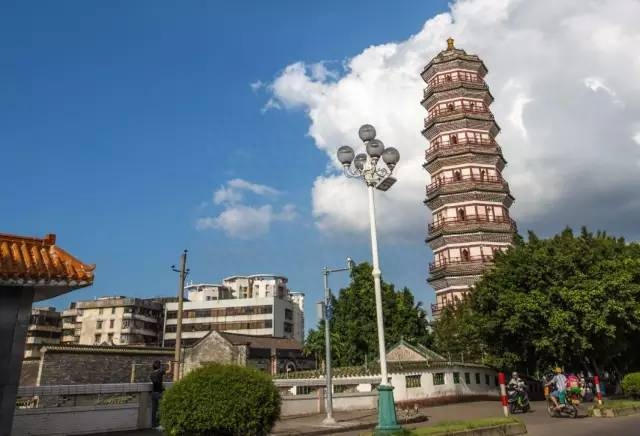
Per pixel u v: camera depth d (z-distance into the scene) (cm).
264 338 6262
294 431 1670
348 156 1553
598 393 2309
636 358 3622
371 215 1470
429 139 5425
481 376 3531
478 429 1434
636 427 1608
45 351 4234
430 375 2995
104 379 4494
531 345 3086
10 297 1105
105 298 9338
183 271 3356
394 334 4616
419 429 1380
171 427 977
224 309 9400
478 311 3384
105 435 1383
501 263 3344
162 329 9569
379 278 1402
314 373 2942
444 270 4747
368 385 2675
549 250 3139
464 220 4878
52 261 1162
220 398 963
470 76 5428
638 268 2878
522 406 2408
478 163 5038
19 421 1254
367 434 1387
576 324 2814
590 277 2920
